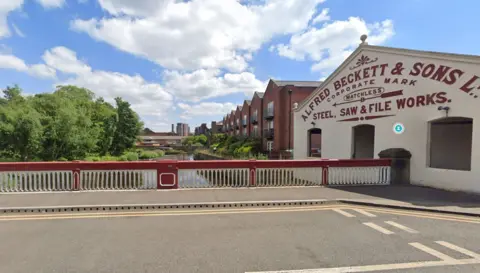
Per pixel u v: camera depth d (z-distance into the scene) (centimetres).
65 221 564
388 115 1073
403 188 901
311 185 939
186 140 9762
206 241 453
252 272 346
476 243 446
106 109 3797
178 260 380
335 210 664
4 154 2094
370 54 1155
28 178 811
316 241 454
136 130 4169
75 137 2412
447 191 850
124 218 589
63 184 820
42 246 428
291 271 348
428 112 930
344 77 1296
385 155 1018
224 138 5306
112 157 3297
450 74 860
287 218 592
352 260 380
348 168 968
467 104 816
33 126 2091
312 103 1523
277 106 3120
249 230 510
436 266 362
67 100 2591
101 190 827
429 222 564
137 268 356
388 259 383
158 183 857
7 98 3000
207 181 887
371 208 683
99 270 350
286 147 3036
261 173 920
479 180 789
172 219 582
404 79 1012
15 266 359
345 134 1286
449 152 1277
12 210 632
